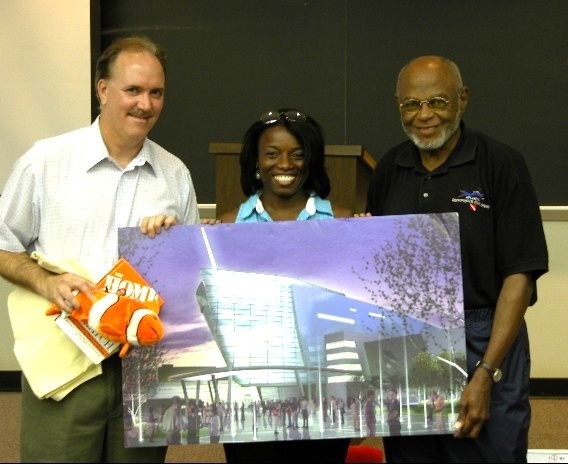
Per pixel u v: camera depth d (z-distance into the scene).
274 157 2.66
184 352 2.43
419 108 2.52
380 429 2.42
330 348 2.43
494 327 2.47
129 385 2.41
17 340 2.43
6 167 4.91
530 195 2.53
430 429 2.41
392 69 4.85
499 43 4.82
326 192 2.76
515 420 2.50
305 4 4.86
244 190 2.80
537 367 4.99
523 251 2.49
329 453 2.69
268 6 4.88
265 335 2.44
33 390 2.39
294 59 4.88
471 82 4.84
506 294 2.48
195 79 4.92
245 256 2.46
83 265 2.39
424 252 2.44
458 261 2.43
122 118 2.46
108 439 2.48
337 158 3.14
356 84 4.86
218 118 4.92
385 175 2.73
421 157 2.63
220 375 2.43
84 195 2.47
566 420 4.53
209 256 2.45
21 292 2.45
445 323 2.42
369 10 4.84
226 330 2.44
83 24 4.85
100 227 2.47
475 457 2.51
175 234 2.46
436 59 2.56
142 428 2.41
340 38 4.86
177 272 2.45
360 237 2.46
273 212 2.74
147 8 4.92
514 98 4.83
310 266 2.45
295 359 2.43
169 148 4.95
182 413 2.42
